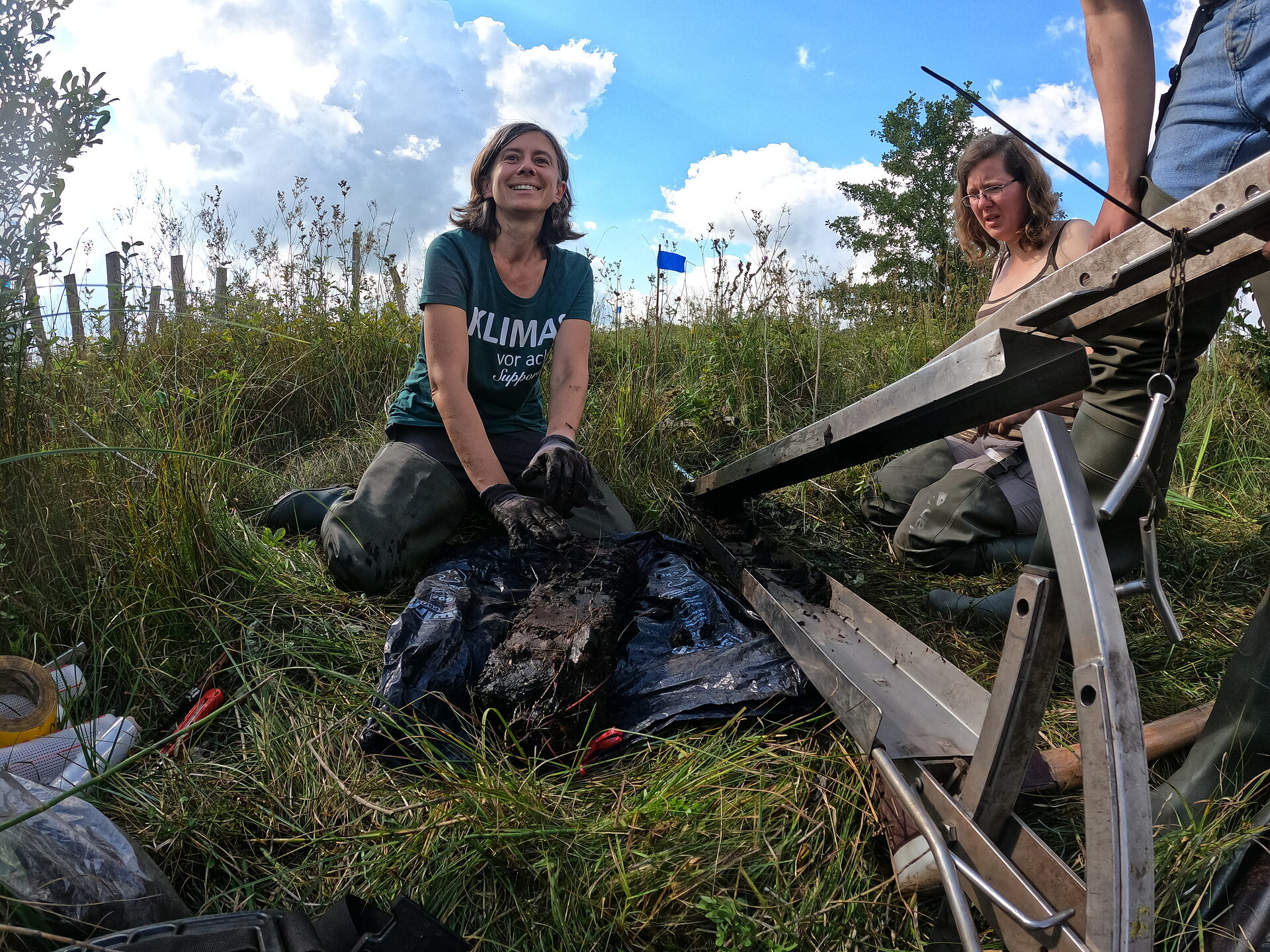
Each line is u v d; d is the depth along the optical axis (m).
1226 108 1.95
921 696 1.90
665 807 1.70
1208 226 1.27
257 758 1.90
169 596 2.31
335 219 5.37
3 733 1.78
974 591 2.92
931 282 6.32
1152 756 1.90
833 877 1.59
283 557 2.76
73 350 3.37
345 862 1.61
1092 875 1.17
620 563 2.42
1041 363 1.58
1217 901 1.48
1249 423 4.02
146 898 1.32
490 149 2.76
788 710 2.04
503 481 2.68
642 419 3.84
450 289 2.74
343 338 4.64
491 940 1.47
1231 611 2.79
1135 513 2.43
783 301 5.18
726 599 2.44
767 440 4.14
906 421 2.02
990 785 1.41
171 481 2.50
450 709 2.05
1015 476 2.93
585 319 3.04
